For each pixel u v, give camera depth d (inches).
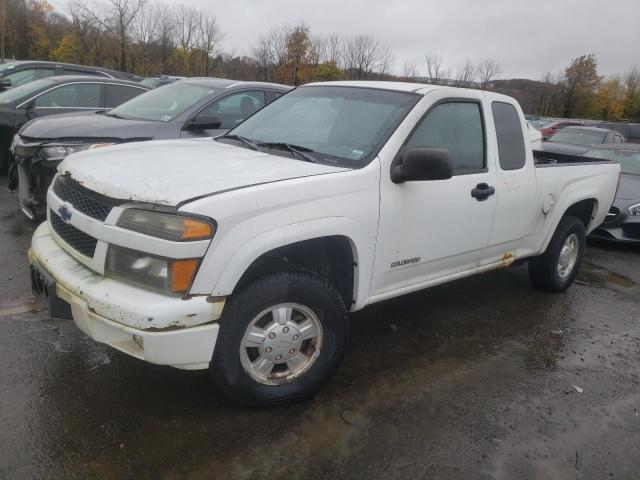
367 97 156.6
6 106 315.0
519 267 254.8
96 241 113.0
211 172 120.1
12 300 169.3
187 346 106.6
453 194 151.3
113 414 120.1
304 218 117.9
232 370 116.6
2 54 1737.2
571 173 202.7
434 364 155.4
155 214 105.4
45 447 108.6
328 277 138.7
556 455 120.5
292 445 115.2
